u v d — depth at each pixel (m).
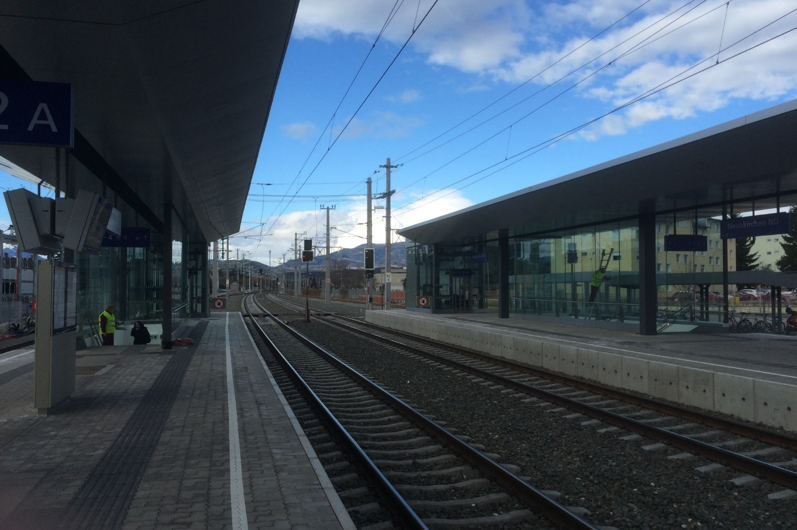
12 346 18.22
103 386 10.62
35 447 6.64
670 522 5.11
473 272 32.47
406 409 9.23
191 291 33.97
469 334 18.94
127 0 5.70
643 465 6.65
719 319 20.17
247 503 4.89
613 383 11.89
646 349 14.73
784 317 25.42
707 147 13.14
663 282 19.92
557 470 6.50
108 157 11.55
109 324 17.33
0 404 9.02
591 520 5.15
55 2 5.62
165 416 8.21
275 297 86.12
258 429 7.45
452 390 11.47
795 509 5.39
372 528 4.84
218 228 28.78
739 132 12.20
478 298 33.41
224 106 9.66
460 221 25.72
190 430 7.41
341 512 4.70
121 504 4.89
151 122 9.25
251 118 10.87
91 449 6.55
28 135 6.87
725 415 9.19
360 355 17.48
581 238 23.64
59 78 7.48
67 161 9.88
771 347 15.13
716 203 17.22
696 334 19.27
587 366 12.75
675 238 17.81
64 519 4.57
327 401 10.39
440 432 7.71
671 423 8.71
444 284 32.78
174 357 14.91
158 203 17.67
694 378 9.84
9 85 6.85
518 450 7.32
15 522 4.50
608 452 7.17
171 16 6.22
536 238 26.89
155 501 4.96
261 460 6.11
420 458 7.04
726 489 5.91
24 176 13.33
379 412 9.48
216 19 6.62
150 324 20.19
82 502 4.94
